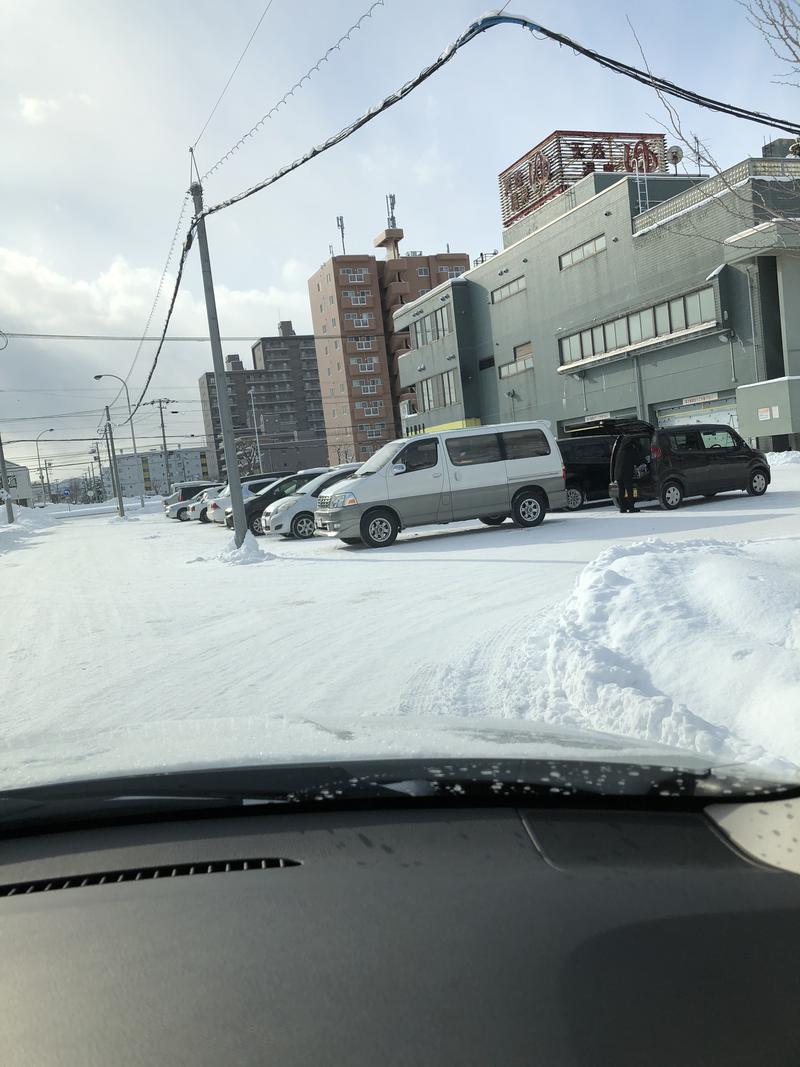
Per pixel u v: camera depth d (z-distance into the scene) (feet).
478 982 3.72
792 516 41.42
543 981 3.73
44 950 4.03
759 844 4.86
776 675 13.55
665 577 20.18
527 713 14.96
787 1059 3.36
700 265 89.86
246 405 436.35
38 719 17.13
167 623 28.66
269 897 4.42
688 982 3.76
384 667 19.45
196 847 4.97
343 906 4.31
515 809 5.40
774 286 84.33
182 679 19.93
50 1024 3.52
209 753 6.21
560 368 115.24
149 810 5.20
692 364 93.97
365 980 3.75
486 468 49.80
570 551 36.96
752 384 84.89
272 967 3.85
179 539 74.69
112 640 26.20
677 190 102.83
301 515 60.85
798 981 3.79
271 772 5.58
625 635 17.42
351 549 48.57
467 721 7.80
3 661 24.25
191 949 4.00
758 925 4.16
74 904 4.41
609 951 3.95
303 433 429.79
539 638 19.99
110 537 89.71
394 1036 3.39
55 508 338.54
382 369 262.26
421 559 40.04
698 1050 3.38
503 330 132.87
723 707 13.67
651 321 98.99
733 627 16.74
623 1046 3.37
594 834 5.04
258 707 16.71
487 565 35.53
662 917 4.20
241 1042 3.37
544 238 117.91
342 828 5.17
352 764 5.73
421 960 3.87
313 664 20.43
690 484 53.16
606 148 127.85
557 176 125.70
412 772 5.47
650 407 102.32
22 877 4.69
